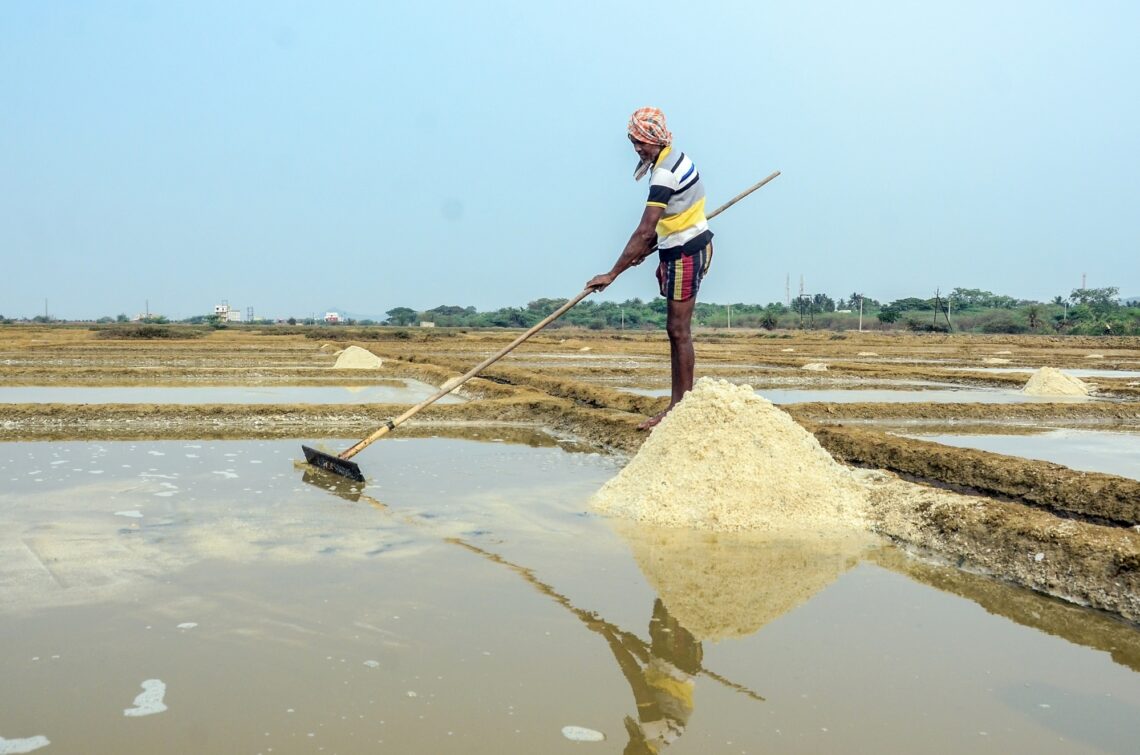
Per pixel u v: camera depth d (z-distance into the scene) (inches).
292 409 441.1
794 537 215.3
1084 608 168.9
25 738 108.8
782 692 126.8
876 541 214.4
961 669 137.3
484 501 247.9
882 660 139.9
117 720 113.7
